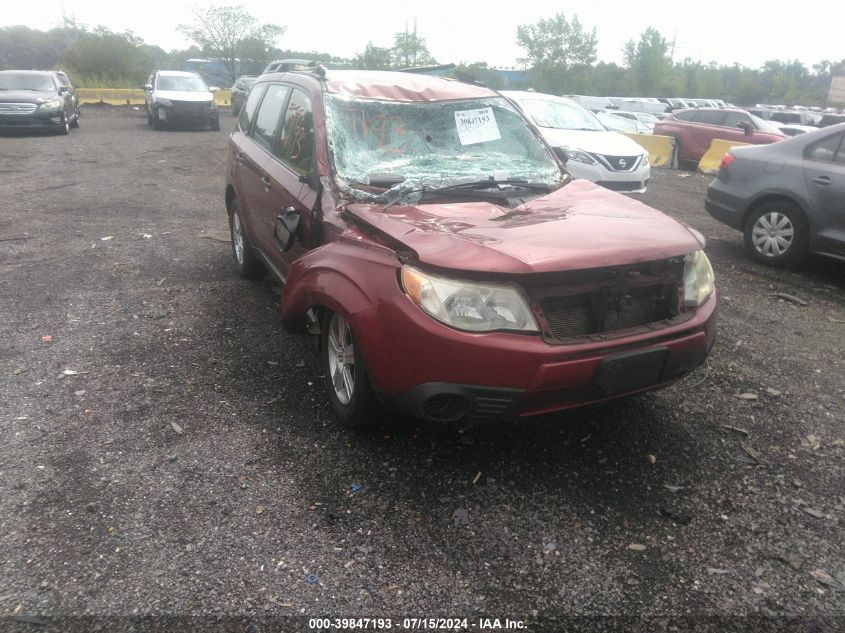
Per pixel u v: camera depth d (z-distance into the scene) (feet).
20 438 10.89
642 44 177.17
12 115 54.85
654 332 9.62
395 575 8.20
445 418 9.48
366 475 10.14
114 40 111.96
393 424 11.35
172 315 16.47
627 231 10.04
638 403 12.49
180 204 30.32
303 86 14.73
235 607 7.65
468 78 16.31
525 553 8.63
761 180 22.74
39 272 19.69
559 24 159.22
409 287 9.29
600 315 9.46
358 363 10.23
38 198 30.68
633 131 62.49
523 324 8.98
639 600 7.92
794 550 8.77
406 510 9.37
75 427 11.27
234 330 15.57
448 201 11.75
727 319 17.31
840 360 14.87
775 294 19.52
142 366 13.62
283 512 9.26
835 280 21.39
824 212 21.04
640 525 9.20
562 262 8.91
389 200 11.56
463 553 8.59
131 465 10.23
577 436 11.34
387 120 13.51
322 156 12.55
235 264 20.49
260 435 11.16
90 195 31.73
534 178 13.17
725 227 29.66
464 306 8.95
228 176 19.10
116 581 7.97
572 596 7.96
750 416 12.17
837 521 9.36
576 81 161.79
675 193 40.24
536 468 10.43
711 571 8.39
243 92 85.46
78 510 9.18
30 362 13.67
